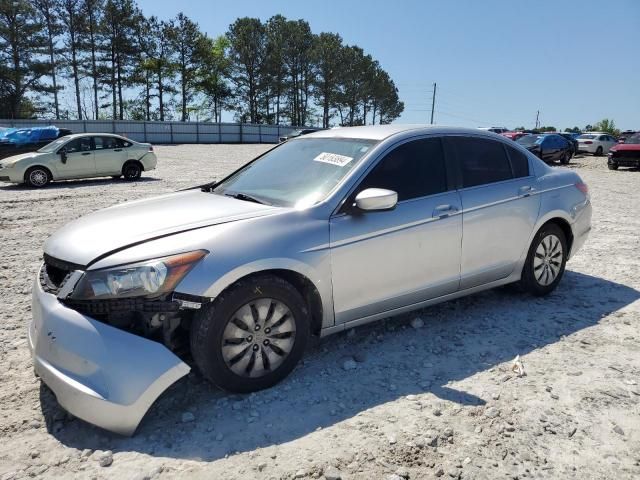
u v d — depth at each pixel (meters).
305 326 3.33
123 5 57.53
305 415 3.01
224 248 3.03
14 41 53.31
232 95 73.25
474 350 3.86
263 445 2.74
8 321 4.45
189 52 66.06
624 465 2.60
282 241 3.21
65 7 55.50
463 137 4.35
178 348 3.15
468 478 2.49
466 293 4.30
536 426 2.90
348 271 3.50
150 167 16.62
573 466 2.59
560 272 4.99
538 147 24.83
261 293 3.12
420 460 2.62
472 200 4.16
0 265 6.24
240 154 32.09
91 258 2.92
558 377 3.45
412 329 4.23
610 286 5.36
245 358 3.13
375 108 95.94
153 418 2.98
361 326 4.27
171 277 2.86
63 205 11.02
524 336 4.11
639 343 3.99
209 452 2.68
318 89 77.81
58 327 2.86
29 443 2.76
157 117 67.19
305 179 3.84
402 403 3.13
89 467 2.56
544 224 4.77
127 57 60.25
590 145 32.72
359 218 3.55
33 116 58.06
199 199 3.88
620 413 3.04
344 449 2.70
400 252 3.73
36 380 3.44
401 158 3.91
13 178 14.03
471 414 3.01
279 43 71.00
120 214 3.56
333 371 3.53
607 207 10.90
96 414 2.71
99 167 15.49
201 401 3.15
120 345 2.76
